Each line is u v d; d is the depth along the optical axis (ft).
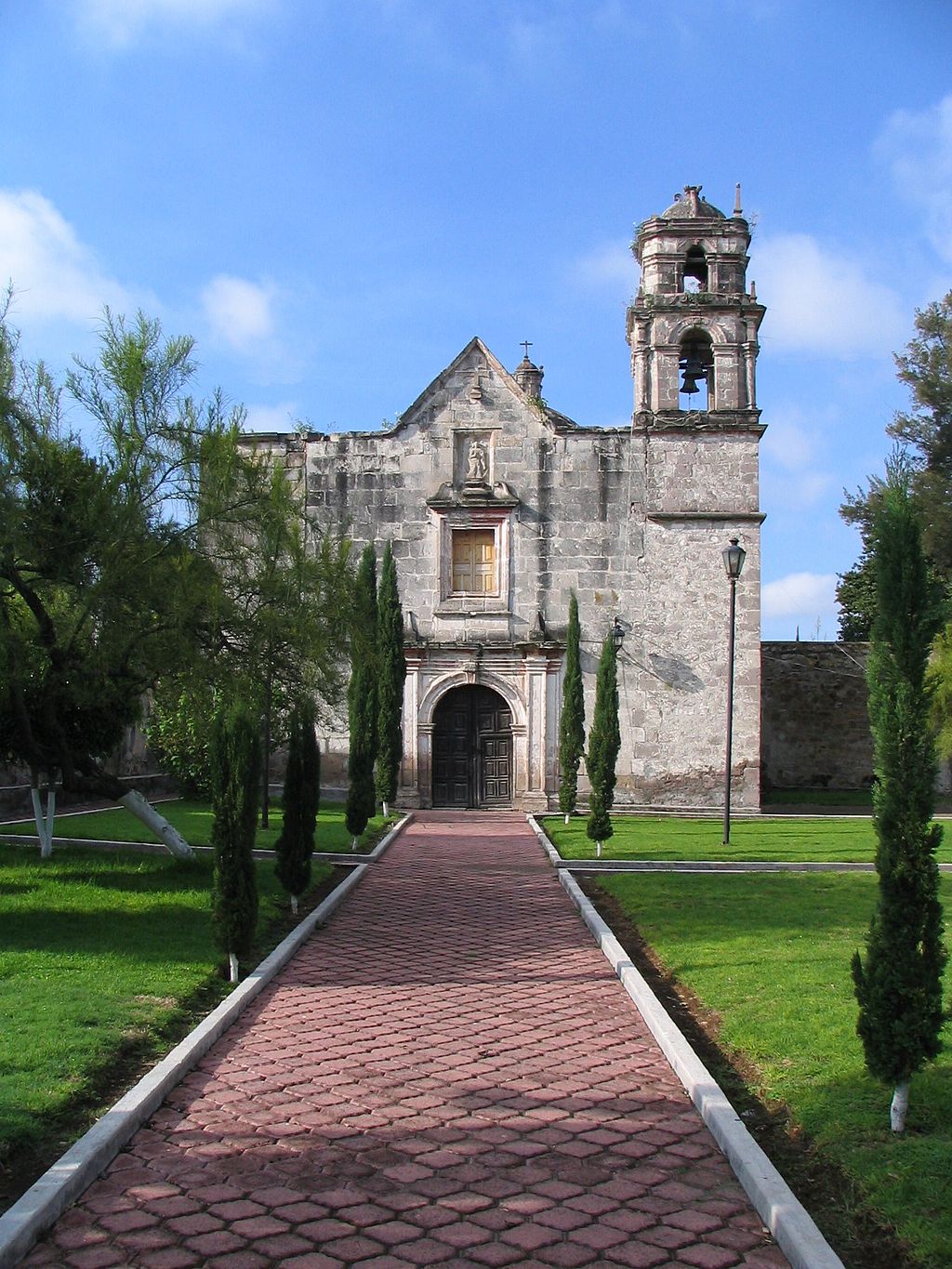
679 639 96.43
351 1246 17.02
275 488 53.21
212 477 50.37
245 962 35.22
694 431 97.71
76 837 64.90
